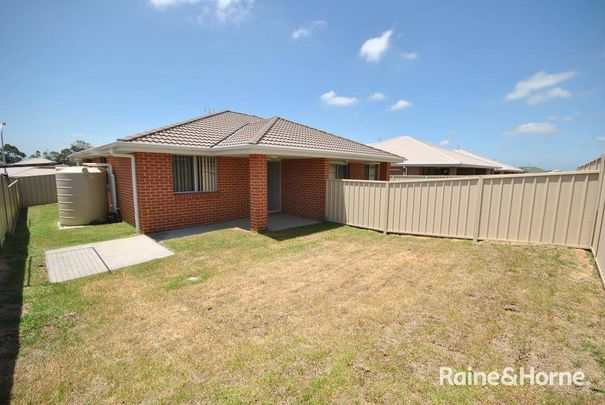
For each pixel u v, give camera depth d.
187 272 5.39
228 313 3.82
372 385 2.49
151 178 8.66
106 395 2.42
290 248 7.02
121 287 4.70
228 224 10.07
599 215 5.23
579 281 4.59
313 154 9.38
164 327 3.48
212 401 2.33
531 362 2.77
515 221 6.60
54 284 4.81
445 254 6.30
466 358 2.84
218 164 10.27
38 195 16.39
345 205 9.88
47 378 2.62
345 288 4.59
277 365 2.76
